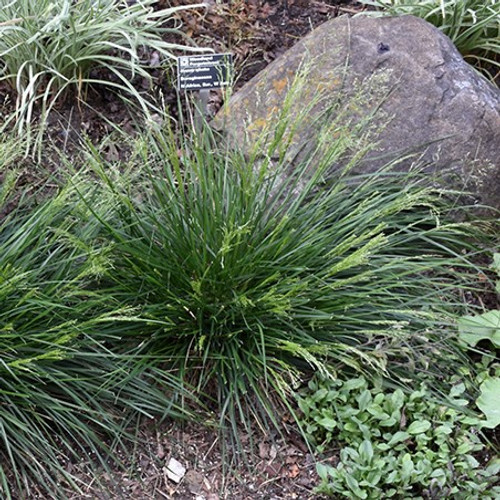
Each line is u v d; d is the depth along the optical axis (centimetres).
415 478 213
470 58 289
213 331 228
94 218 230
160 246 233
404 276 241
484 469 223
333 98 255
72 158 257
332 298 230
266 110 258
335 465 221
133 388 224
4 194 228
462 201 256
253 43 284
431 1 278
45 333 214
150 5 282
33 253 222
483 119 256
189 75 248
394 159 253
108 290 225
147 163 230
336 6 295
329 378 225
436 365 234
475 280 251
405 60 258
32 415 219
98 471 217
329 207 243
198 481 219
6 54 258
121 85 270
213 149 249
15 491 212
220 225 228
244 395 225
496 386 229
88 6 262
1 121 261
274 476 220
